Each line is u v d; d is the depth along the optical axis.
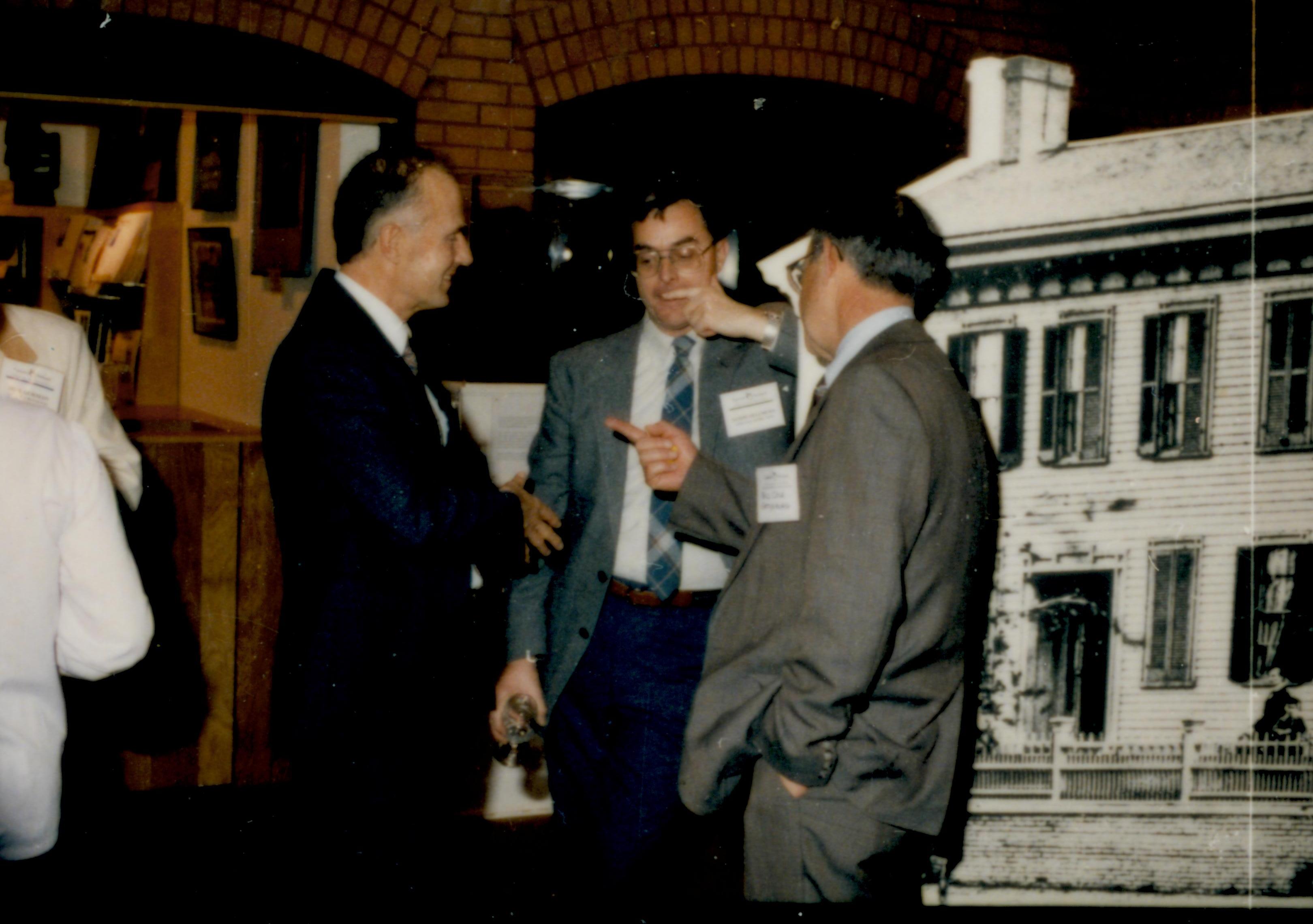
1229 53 4.07
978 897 1.82
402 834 1.99
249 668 3.10
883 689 1.57
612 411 2.27
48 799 1.59
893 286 1.67
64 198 5.34
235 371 4.21
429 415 2.01
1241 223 1.71
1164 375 1.74
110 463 2.44
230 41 3.29
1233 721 1.77
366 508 1.84
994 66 1.74
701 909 2.41
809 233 1.78
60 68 3.16
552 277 3.38
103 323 4.99
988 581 1.76
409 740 1.98
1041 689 1.79
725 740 1.64
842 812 1.58
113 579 1.63
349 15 3.38
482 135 3.54
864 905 1.59
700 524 2.00
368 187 1.96
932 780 1.61
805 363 2.08
